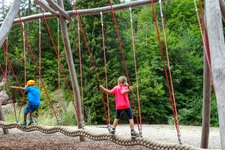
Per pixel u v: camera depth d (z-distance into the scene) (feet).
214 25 14.46
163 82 70.69
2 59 76.48
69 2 78.23
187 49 72.43
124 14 73.41
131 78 70.85
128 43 73.41
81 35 68.80
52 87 71.67
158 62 70.23
